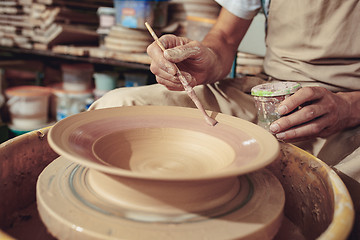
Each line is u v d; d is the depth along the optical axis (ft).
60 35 10.14
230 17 4.99
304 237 3.01
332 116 3.60
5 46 11.26
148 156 3.01
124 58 9.16
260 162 2.26
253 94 3.63
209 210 2.39
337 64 4.30
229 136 3.03
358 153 3.59
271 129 3.43
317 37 4.28
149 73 10.42
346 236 2.08
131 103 4.07
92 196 2.44
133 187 2.33
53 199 2.39
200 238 2.12
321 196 2.88
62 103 10.69
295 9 4.35
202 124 3.25
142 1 8.86
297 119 3.40
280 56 4.69
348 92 4.07
